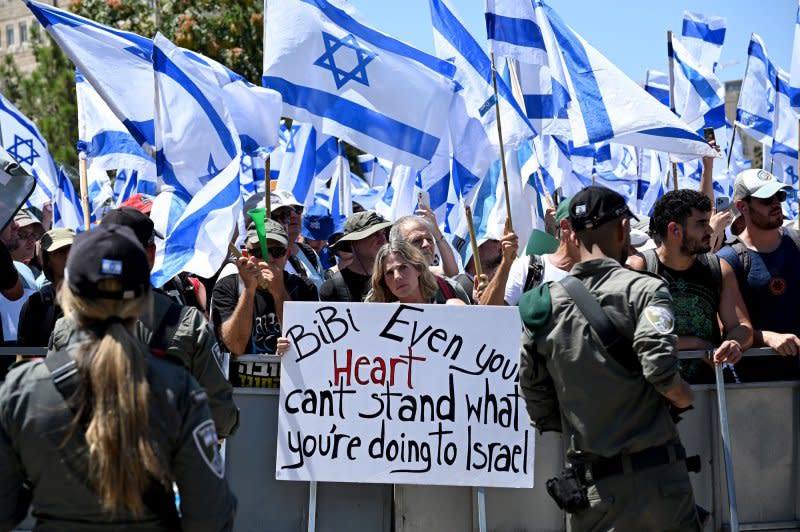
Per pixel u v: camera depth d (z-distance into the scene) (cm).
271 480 500
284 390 491
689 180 1208
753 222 529
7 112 976
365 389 488
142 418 277
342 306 490
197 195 579
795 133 1044
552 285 411
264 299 565
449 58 729
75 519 283
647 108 686
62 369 282
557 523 492
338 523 498
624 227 412
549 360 406
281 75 695
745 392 495
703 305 504
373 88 699
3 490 286
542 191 930
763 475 495
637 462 395
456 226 849
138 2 2486
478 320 486
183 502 290
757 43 1095
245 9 2419
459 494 495
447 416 485
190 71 662
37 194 971
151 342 403
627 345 393
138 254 292
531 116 800
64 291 292
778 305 525
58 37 684
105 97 691
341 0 707
